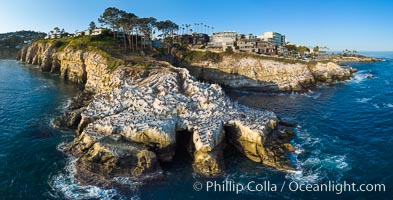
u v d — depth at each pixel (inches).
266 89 4077.3
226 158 1620.3
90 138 1592.0
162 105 1860.2
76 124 2113.7
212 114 1827.0
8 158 1628.9
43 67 5408.5
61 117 2203.5
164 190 1323.8
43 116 2425.0
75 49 4436.5
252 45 6033.5
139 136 1583.4
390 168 1534.2
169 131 1610.5
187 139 1715.1
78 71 4252.0
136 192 1301.7
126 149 1470.2
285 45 7485.2
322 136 1995.6
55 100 3046.3
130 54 4200.3
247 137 1653.5
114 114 1947.6
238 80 4323.3
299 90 3868.1
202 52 4911.4
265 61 4392.2
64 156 1647.4
